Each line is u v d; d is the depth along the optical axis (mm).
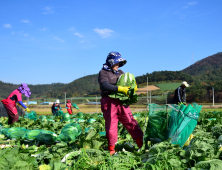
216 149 2975
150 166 2641
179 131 3545
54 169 2826
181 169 2699
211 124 6438
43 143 5430
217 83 122375
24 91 8461
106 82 3826
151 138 3881
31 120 9156
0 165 2600
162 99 86812
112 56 3990
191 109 3605
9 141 5809
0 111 15906
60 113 15984
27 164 2779
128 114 3881
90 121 9164
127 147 4105
